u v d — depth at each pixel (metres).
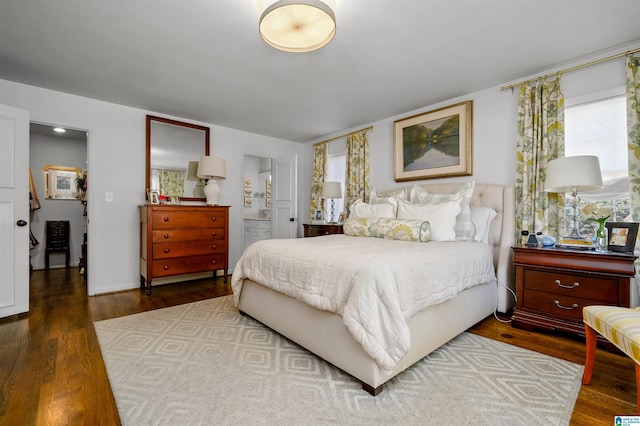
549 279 2.27
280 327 2.14
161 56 2.48
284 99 3.43
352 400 1.46
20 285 2.70
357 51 2.40
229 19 1.99
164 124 3.95
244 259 2.54
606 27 2.09
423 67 2.68
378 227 2.83
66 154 5.14
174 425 1.27
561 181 2.24
